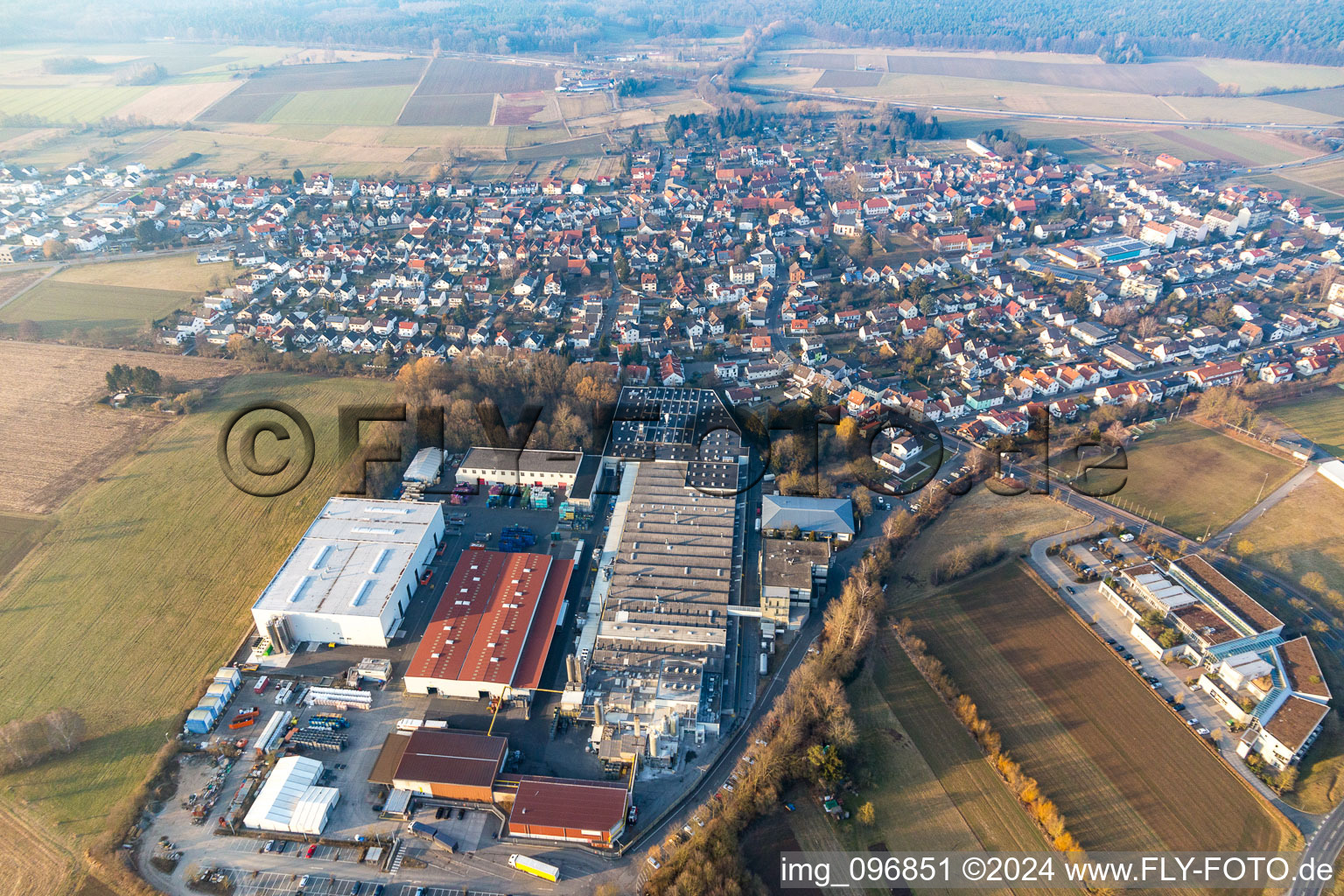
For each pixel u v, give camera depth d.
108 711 176.62
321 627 191.38
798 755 162.38
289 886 144.00
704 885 137.25
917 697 177.12
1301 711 167.38
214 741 170.38
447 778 157.62
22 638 194.25
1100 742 166.50
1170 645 184.25
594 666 183.75
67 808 157.50
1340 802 153.38
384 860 148.25
